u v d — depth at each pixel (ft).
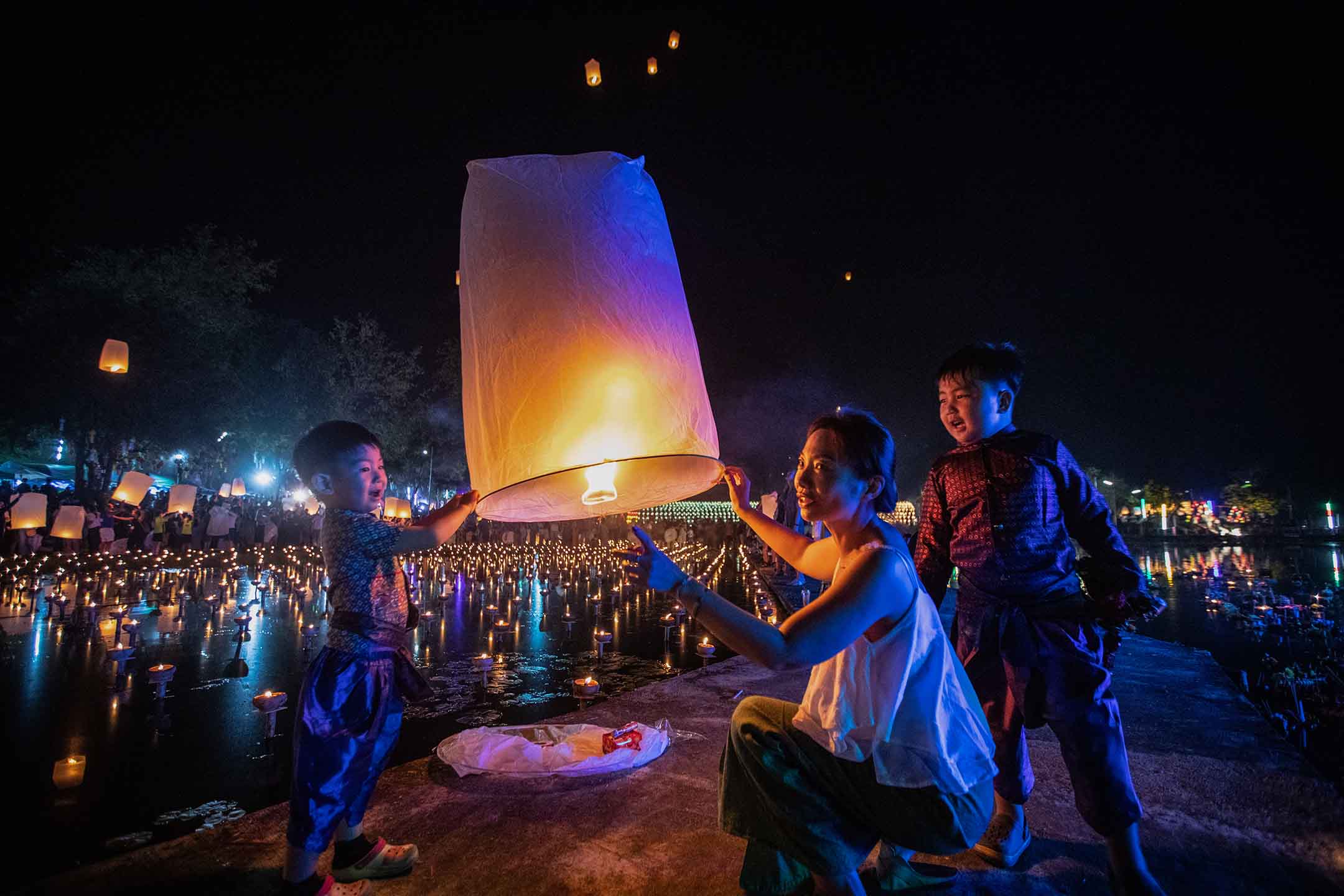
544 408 5.81
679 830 8.64
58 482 98.12
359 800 7.40
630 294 6.13
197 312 82.43
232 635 25.72
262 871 7.90
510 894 7.33
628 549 5.38
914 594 5.85
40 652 22.63
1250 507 153.17
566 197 6.26
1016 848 7.84
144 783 12.15
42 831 10.32
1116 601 7.01
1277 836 8.45
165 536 61.62
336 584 7.49
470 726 15.21
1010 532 7.48
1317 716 16.10
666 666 21.20
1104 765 6.91
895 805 5.74
